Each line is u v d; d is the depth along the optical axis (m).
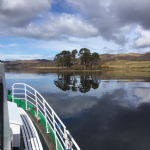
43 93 16.55
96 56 122.19
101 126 7.46
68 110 10.05
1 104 1.59
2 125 1.58
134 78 36.72
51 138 4.34
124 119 8.52
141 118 8.66
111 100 13.28
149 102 12.61
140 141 6.05
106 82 27.94
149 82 27.66
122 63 174.38
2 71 1.62
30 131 4.27
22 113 5.81
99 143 5.85
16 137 3.24
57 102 12.34
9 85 23.64
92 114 9.30
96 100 13.21
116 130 7.04
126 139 6.17
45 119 5.03
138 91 18.09
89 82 27.81
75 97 14.45
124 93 16.73
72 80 31.77
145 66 145.75
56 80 31.59
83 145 5.69
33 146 3.50
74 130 6.98
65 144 2.85
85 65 126.69
